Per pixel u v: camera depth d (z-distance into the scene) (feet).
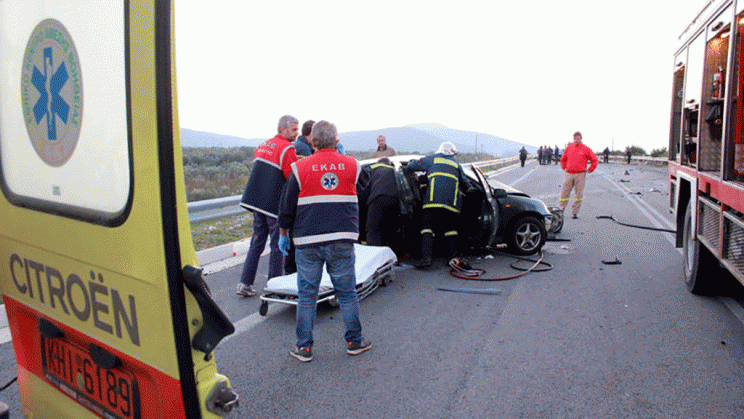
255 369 12.53
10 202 7.13
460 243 23.76
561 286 19.36
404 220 22.57
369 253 19.13
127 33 4.83
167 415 5.32
